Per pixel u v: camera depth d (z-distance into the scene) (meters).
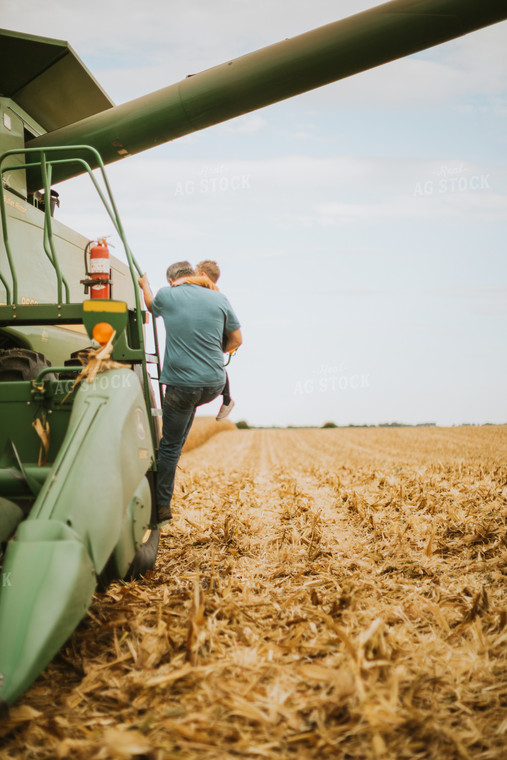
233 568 4.72
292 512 7.25
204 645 3.03
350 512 7.42
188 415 4.49
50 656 2.49
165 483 4.46
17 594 2.55
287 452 26.20
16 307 4.19
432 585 4.22
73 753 2.18
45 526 2.78
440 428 43.56
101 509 2.99
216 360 4.48
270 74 6.00
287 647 2.98
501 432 37.97
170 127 6.41
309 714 2.44
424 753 2.18
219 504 7.95
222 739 2.26
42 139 6.40
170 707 2.49
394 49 5.70
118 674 2.82
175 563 5.03
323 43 5.78
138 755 2.15
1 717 2.27
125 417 3.40
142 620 3.37
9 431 3.89
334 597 3.88
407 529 6.08
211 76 6.14
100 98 6.62
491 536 5.59
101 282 4.32
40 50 5.67
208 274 4.88
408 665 2.84
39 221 5.53
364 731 2.28
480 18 5.38
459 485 9.16
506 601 3.76
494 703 2.53
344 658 2.78
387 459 19.66
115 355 4.27
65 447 3.16
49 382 3.88
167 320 4.48
